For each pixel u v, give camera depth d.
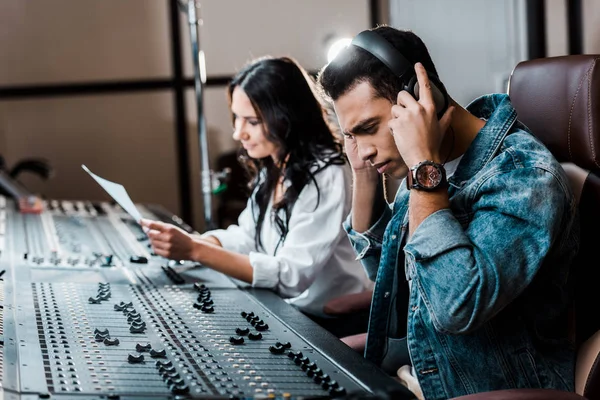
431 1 4.73
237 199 4.93
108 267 2.24
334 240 2.22
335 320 2.23
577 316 1.60
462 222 1.44
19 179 4.93
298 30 4.98
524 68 1.71
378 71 1.42
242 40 4.96
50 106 4.94
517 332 1.47
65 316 1.62
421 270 1.38
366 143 1.47
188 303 1.83
